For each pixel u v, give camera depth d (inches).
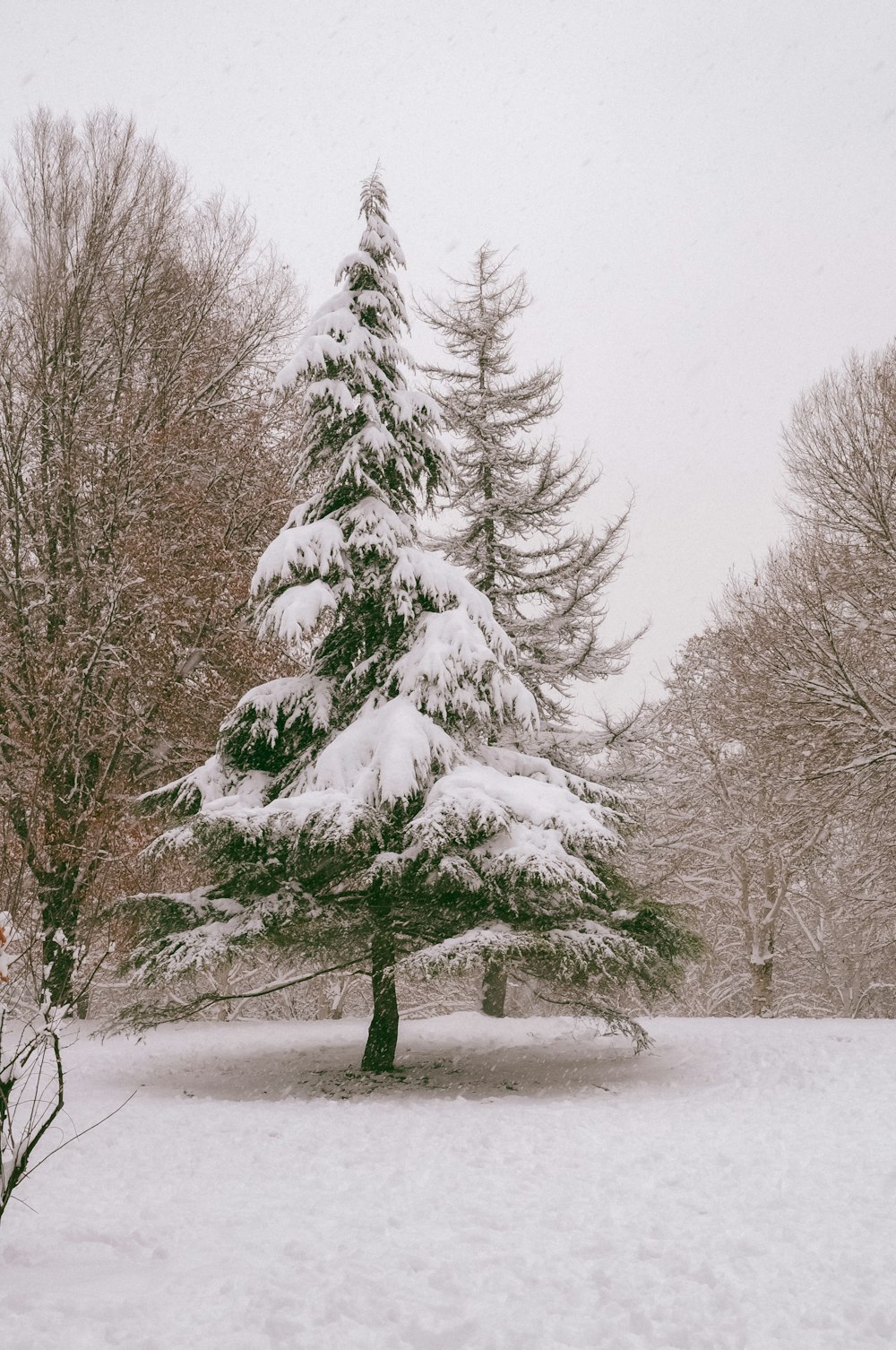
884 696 731.4
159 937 505.0
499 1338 161.2
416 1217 233.8
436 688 505.0
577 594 863.1
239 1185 271.1
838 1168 265.9
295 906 481.1
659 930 517.3
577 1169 282.4
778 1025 695.7
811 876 1101.7
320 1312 169.6
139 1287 182.9
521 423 932.0
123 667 650.8
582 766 847.7
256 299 863.7
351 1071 534.0
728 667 890.7
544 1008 1269.7
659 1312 171.9
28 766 649.6
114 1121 378.9
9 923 247.1
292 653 703.7
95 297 761.6
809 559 794.8
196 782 530.9
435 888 492.7
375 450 536.7
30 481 725.3
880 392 755.4
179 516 711.7
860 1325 165.9
